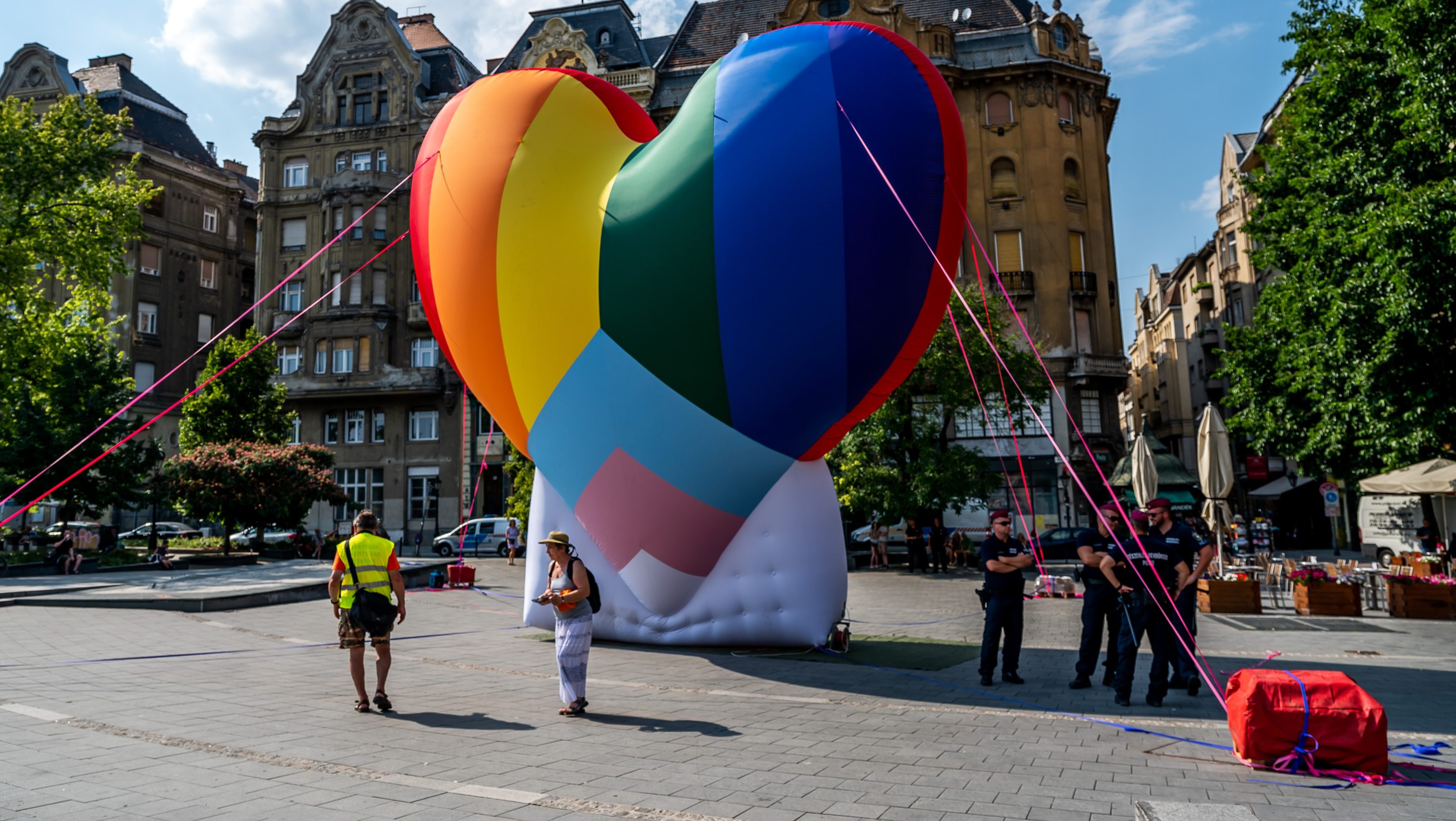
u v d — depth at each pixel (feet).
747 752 16.84
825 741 17.85
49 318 89.10
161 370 151.84
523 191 30.48
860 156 25.94
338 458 131.95
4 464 78.13
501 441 127.75
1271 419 67.46
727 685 24.71
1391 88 55.16
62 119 86.12
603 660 29.04
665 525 30.07
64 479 79.20
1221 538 49.16
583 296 29.17
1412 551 78.84
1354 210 56.44
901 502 79.71
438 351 131.75
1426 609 40.81
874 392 28.78
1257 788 14.56
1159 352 177.68
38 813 12.51
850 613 45.47
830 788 14.35
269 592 45.39
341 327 130.82
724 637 30.35
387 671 20.52
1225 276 145.07
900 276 26.53
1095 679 26.08
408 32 151.53
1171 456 100.94
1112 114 136.46
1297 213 62.59
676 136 28.09
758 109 26.68
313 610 43.29
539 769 15.42
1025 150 118.01
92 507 100.94
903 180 26.02
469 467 127.75
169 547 95.55
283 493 84.43
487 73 150.20
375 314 130.72
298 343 134.51
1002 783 14.74
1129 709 21.48
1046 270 115.85
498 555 108.68
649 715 20.34
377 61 138.51
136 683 23.49
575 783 14.52
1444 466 54.70
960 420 113.29
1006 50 119.65
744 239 26.48
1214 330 147.43
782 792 14.15
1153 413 184.65
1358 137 56.90
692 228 27.12
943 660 29.32
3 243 82.02
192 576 63.57
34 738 17.15
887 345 27.55
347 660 28.68
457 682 24.85
